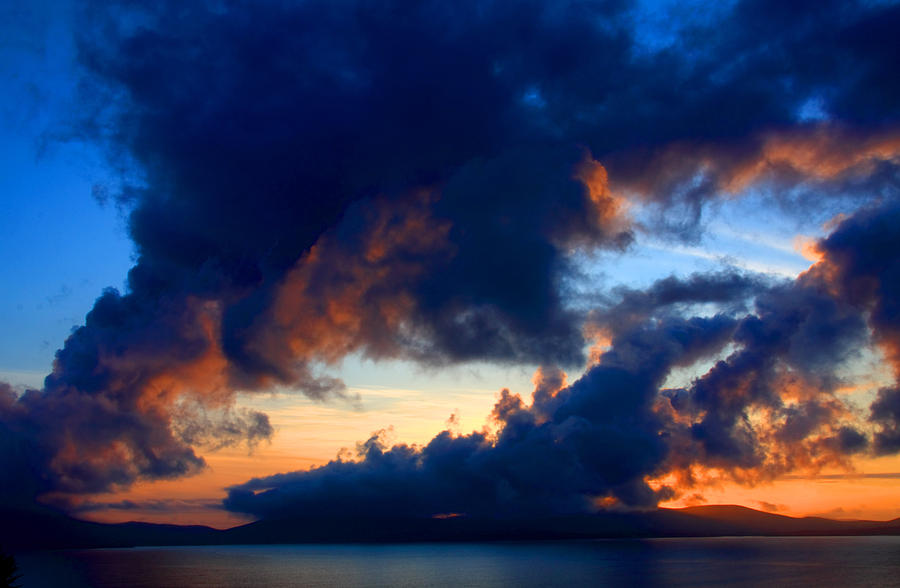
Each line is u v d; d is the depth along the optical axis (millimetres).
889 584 182625
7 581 87938
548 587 188500
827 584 183250
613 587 186250
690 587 180500
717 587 180125
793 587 176625
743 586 181125
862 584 182625
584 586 190750
